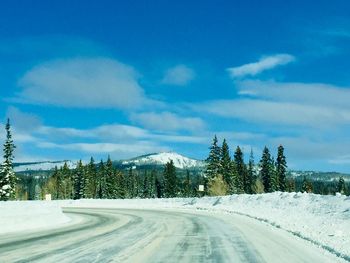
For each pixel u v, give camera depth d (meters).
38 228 22.47
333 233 16.61
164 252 11.96
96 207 54.88
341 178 105.06
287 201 35.06
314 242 14.20
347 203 26.95
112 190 117.00
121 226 22.44
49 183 129.50
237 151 98.06
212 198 49.75
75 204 65.19
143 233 18.09
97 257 10.98
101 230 19.98
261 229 19.56
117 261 10.30
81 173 117.94
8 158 72.69
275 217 26.86
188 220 26.62
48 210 27.88
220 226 21.52
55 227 23.06
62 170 130.00
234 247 13.02
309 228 18.77
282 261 10.33
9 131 73.00
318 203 30.58
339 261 10.38
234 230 19.09
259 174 93.69
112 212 40.06
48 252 12.05
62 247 13.23
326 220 22.73
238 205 41.81
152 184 133.88
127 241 14.90
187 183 119.69
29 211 25.30
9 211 23.30
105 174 117.44
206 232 18.25
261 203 38.41
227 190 81.31
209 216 30.80
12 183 72.50
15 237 17.19
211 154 84.38
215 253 11.74
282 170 90.69
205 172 84.81
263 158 92.31
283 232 18.03
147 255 11.37
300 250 12.31
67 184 127.19
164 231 18.98
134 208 49.66
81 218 31.53
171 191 114.38
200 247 13.08
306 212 28.19
